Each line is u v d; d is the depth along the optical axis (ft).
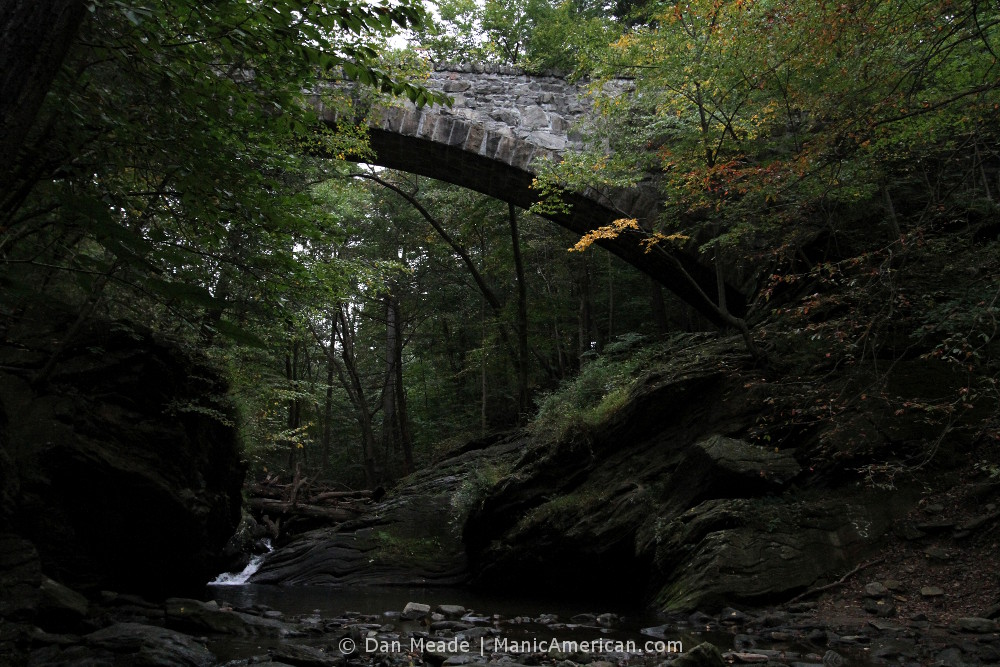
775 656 17.37
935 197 22.31
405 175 70.69
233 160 16.17
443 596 35.45
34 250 10.36
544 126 49.29
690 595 25.02
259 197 16.35
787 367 33.01
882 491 27.35
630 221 34.83
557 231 70.18
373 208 73.10
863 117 19.33
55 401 24.26
